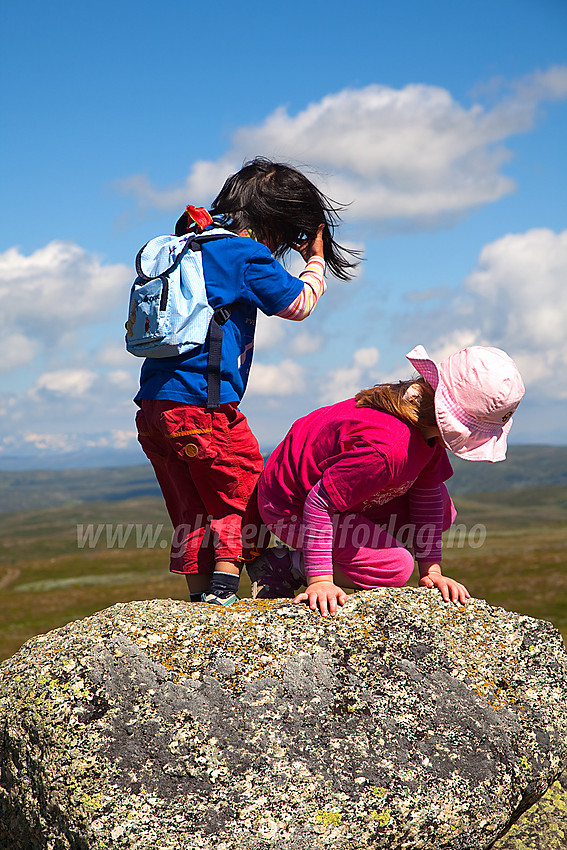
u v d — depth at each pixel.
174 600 3.74
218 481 3.88
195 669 3.15
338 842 2.75
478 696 3.36
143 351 3.70
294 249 4.36
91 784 2.74
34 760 2.89
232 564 3.94
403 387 3.74
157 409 3.80
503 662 3.58
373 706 3.18
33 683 3.09
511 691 3.46
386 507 4.12
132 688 3.04
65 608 44.72
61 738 2.87
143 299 3.63
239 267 3.78
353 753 2.99
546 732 3.35
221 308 3.74
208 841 2.65
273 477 3.93
